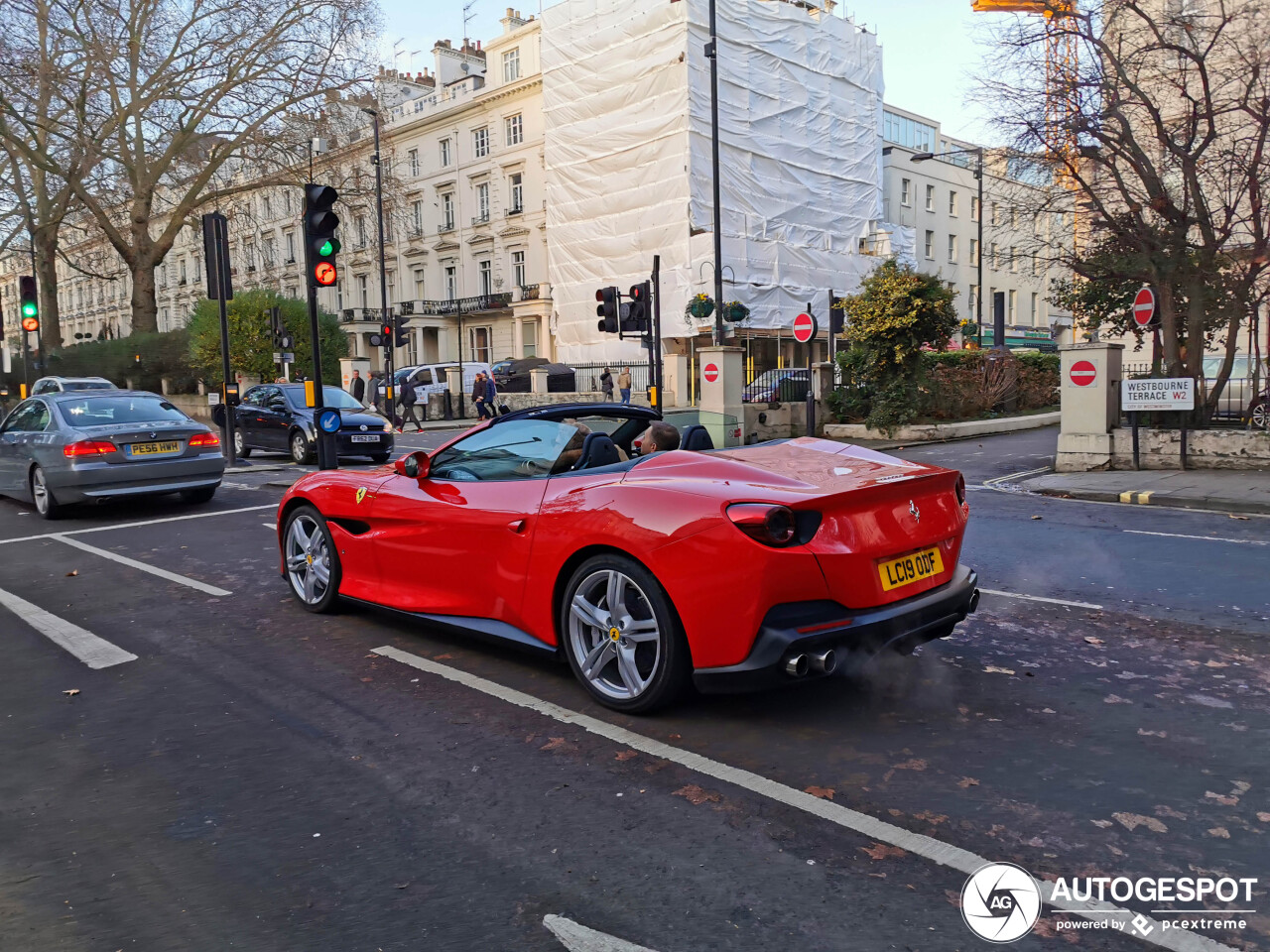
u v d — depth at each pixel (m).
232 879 2.75
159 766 3.60
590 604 4.11
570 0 37.56
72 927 2.52
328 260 10.53
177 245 64.44
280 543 6.16
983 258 54.00
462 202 47.69
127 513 10.63
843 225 41.19
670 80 34.31
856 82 41.50
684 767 3.45
